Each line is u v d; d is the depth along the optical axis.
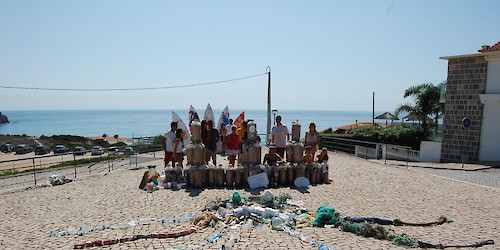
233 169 12.75
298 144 13.17
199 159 12.70
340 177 14.69
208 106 21.44
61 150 55.59
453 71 22.09
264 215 9.07
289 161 13.40
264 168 12.77
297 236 7.85
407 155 24.20
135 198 11.34
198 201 10.77
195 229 8.34
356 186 13.01
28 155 56.25
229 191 11.97
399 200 11.15
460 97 21.83
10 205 11.12
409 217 9.42
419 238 7.87
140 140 31.16
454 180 14.52
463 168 18.16
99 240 7.74
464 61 21.55
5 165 40.34
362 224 8.23
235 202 10.08
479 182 14.53
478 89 20.98
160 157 22.30
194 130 12.80
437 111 33.03
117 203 10.86
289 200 10.84
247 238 7.76
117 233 8.25
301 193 11.81
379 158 23.77
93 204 10.90
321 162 13.82
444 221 9.03
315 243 7.41
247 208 9.23
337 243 7.50
